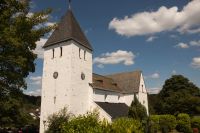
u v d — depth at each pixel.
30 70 14.45
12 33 11.70
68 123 11.23
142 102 56.19
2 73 12.05
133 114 36.44
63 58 40.69
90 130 10.39
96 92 44.84
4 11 11.84
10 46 11.88
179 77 72.25
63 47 41.06
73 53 40.00
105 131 11.07
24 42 12.65
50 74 41.94
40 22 13.14
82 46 42.84
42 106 41.62
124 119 13.34
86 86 43.12
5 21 11.93
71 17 43.12
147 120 30.98
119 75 60.91
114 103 50.28
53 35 43.03
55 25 14.12
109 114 40.72
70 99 38.38
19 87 13.30
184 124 41.41
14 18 12.32
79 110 40.25
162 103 68.44
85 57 43.69
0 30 11.61
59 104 39.50
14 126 42.72
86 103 42.69
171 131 41.81
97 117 12.04
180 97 64.69
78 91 40.53
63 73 40.09
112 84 55.47
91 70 45.22
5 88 12.74
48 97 41.25
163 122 40.75
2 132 42.44
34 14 12.98
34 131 46.00
